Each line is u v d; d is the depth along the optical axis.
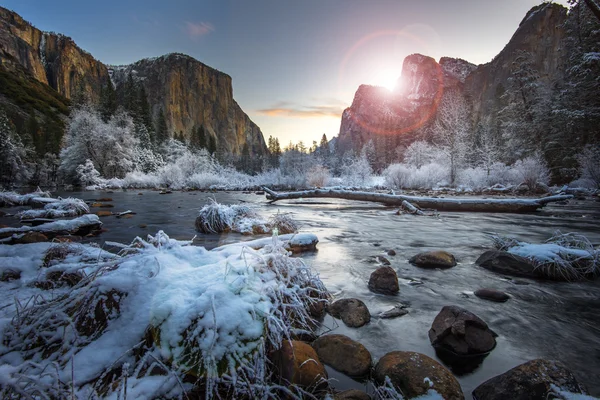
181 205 13.34
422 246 5.60
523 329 2.42
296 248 5.08
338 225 8.27
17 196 11.90
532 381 1.58
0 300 2.38
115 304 1.86
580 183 19.44
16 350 1.71
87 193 21.25
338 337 2.09
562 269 3.71
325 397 1.55
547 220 9.20
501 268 3.97
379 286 3.27
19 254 3.46
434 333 2.21
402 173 27.20
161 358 1.53
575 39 23.53
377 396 1.63
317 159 40.66
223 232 6.79
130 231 6.78
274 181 32.44
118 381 1.40
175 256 2.55
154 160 39.44
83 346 1.70
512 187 21.06
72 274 2.68
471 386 1.75
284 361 1.66
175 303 1.68
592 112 19.88
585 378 1.79
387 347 2.14
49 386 1.26
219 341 1.50
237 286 1.82
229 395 1.42
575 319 2.61
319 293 2.70
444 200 11.88
